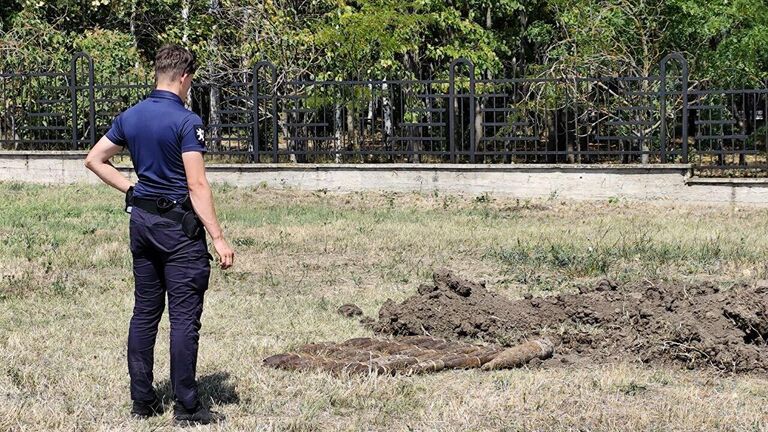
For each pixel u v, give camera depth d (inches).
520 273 438.9
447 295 339.0
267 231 550.6
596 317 331.6
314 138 748.6
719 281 419.8
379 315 345.4
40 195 685.3
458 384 268.8
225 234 538.6
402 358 284.5
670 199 678.5
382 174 719.7
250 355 298.0
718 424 235.3
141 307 236.1
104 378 271.6
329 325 340.5
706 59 880.3
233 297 384.8
